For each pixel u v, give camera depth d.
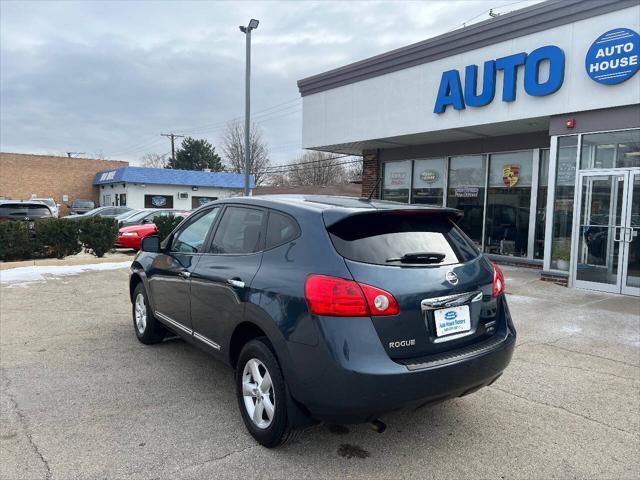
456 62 10.79
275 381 3.17
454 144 13.02
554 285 9.26
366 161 15.33
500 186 12.20
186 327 4.41
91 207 35.28
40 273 11.05
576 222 8.98
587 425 3.71
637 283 8.27
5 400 4.02
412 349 2.99
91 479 2.92
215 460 3.15
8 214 17.66
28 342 5.64
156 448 3.29
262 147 61.66
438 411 3.93
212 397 4.12
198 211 4.70
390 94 12.25
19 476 2.94
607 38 8.31
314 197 3.86
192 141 63.34
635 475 3.05
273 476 2.98
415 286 3.04
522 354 5.33
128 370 4.74
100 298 8.27
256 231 3.71
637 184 8.22
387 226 3.30
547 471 3.08
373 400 2.81
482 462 3.18
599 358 5.20
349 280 2.89
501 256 12.12
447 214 3.66
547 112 9.28
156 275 5.04
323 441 3.42
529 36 9.48
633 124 8.21
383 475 3.01
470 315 3.30
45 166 38.41
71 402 3.99
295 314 3.02
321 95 14.10
